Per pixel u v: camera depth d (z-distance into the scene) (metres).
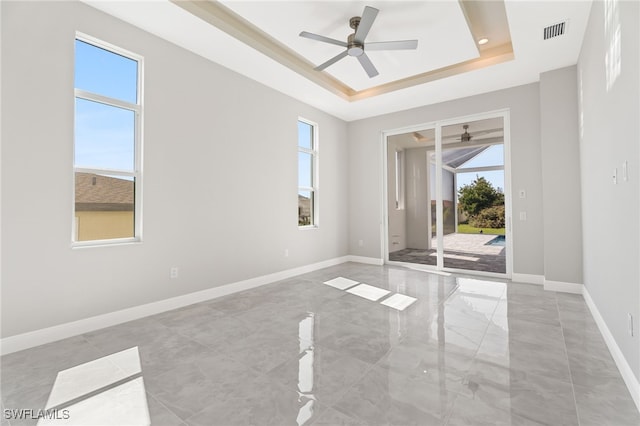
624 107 1.91
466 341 2.56
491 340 2.57
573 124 3.90
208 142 3.80
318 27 3.30
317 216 5.70
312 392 1.86
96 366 2.18
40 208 2.52
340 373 2.08
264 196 4.57
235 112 4.14
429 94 4.94
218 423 1.60
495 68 4.03
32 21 2.47
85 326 2.76
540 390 1.87
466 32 3.36
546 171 4.08
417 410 1.69
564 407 1.70
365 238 6.28
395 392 1.86
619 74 2.00
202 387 1.92
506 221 4.73
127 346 2.49
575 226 3.89
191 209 3.62
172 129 3.44
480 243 5.00
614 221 2.22
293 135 5.10
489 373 2.06
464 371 2.09
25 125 2.44
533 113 4.47
